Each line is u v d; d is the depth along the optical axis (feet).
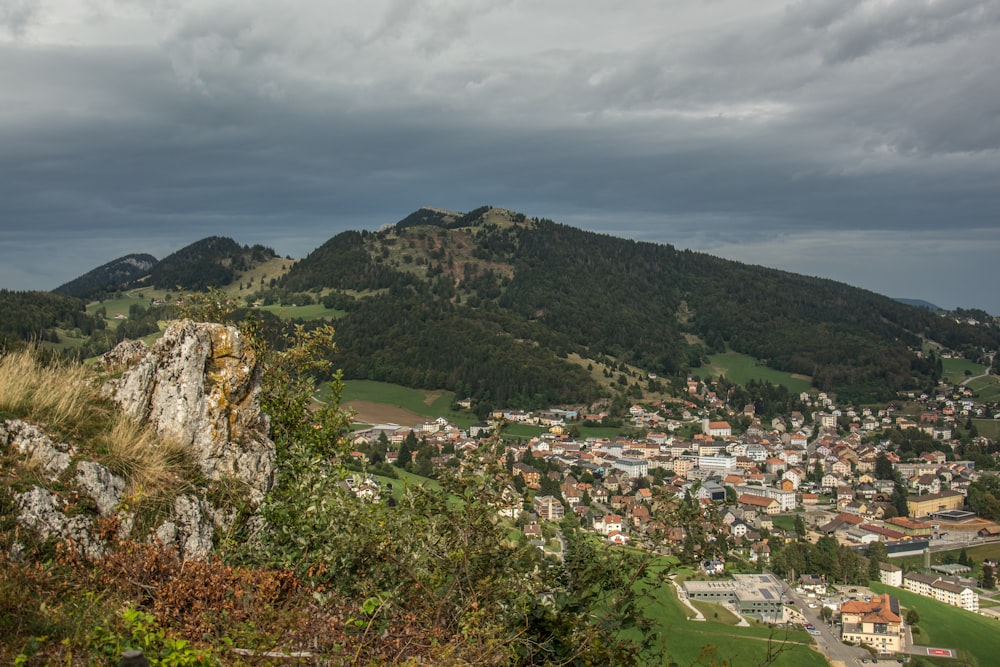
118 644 16.69
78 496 22.65
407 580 23.25
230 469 27.81
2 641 16.35
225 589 20.63
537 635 22.13
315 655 18.47
